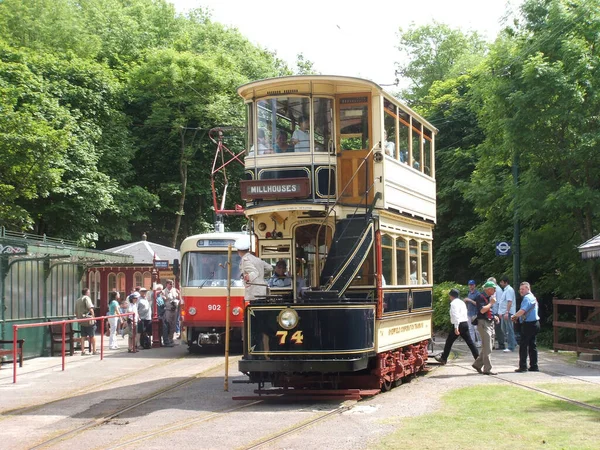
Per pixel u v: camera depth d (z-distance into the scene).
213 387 14.84
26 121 30.78
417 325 16.17
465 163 32.59
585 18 22.09
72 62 40.62
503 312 22.08
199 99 44.59
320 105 13.82
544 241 24.33
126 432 10.30
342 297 12.66
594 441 8.99
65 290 23.97
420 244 16.75
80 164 37.62
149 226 46.59
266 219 13.95
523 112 21.94
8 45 40.31
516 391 13.24
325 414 11.31
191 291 23.02
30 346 21.66
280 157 13.72
